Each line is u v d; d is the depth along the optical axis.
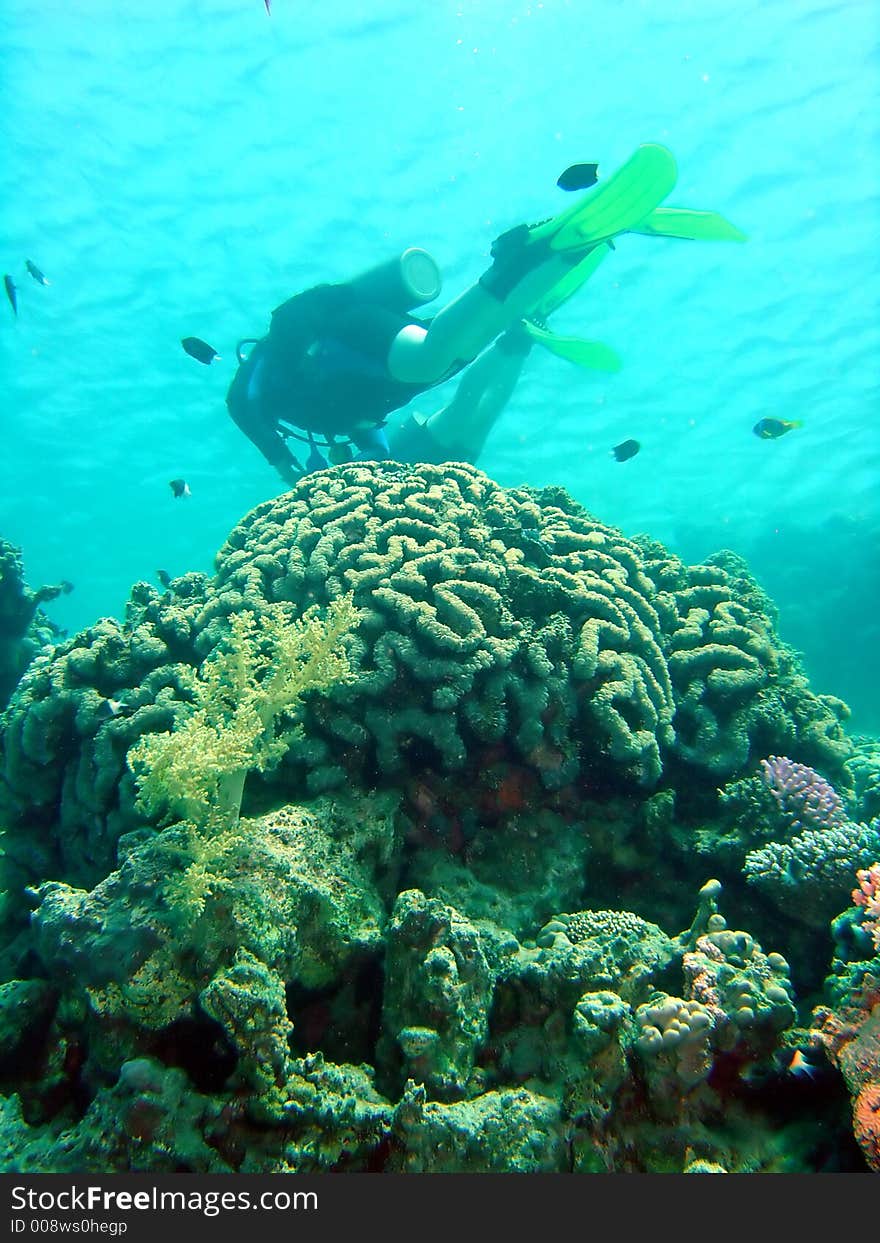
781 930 3.26
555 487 5.76
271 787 3.36
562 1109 2.16
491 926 2.92
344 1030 2.62
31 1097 2.30
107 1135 1.98
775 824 3.46
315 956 2.57
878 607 17.64
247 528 5.05
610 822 3.64
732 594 5.07
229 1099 2.03
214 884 2.32
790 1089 2.19
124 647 3.97
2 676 6.71
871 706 16.41
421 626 3.40
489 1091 2.28
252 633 3.62
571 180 5.13
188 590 5.08
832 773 4.28
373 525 4.20
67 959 2.30
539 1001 2.46
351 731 3.23
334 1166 1.99
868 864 3.04
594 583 4.04
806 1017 2.85
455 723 3.29
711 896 2.76
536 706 3.36
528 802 3.55
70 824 3.54
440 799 3.44
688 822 3.95
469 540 4.21
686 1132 2.11
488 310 6.64
